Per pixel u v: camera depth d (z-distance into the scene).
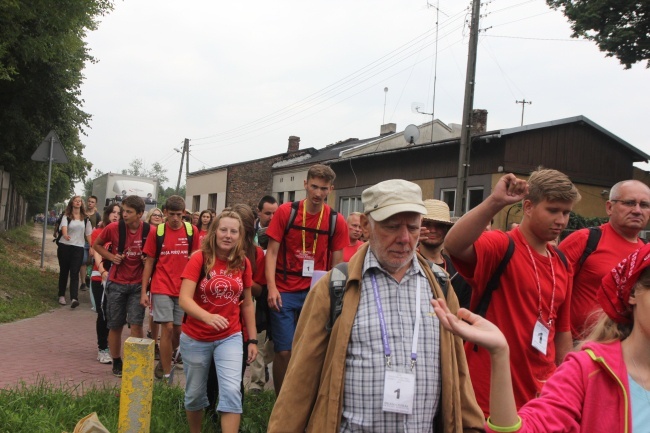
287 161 39.03
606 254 4.09
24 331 9.38
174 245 6.86
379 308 2.74
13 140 22.55
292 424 2.74
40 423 4.86
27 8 15.54
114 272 7.29
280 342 5.73
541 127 18.45
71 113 23.78
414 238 2.76
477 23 16.89
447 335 2.78
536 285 3.48
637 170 20.53
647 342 2.02
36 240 30.52
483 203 3.23
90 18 17.55
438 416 2.76
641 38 15.54
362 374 2.66
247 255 5.75
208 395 5.53
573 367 2.10
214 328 4.55
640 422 1.96
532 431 1.98
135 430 4.42
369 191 2.83
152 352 4.50
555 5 16.59
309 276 5.78
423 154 21.88
